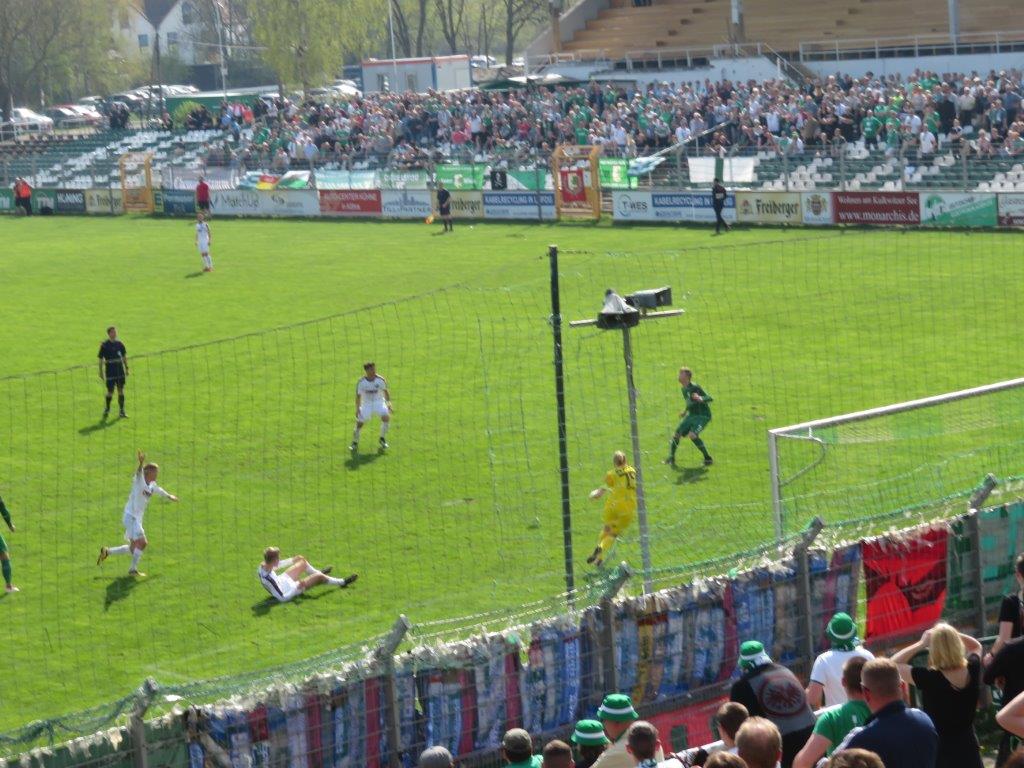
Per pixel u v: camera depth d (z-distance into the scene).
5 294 68.62
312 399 44.97
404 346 51.53
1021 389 31.66
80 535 33.50
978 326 49.50
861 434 31.11
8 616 28.72
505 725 19.22
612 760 15.44
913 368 44.59
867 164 79.50
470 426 40.94
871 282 57.81
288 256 76.50
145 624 28.05
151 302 64.81
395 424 41.59
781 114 88.62
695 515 32.47
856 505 29.59
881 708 14.20
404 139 106.69
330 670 18.23
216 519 34.19
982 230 67.88
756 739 13.02
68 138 127.88
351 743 18.19
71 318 61.66
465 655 18.86
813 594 21.16
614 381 44.91
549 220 84.44
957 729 15.59
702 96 96.94
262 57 162.62
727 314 53.53
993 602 22.64
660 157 85.00
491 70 165.00
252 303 63.09
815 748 15.20
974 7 102.31
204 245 72.25
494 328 53.59
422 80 140.25
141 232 90.94
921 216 70.12
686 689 20.42
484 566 30.38
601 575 28.00
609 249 70.88
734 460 36.47
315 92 155.00
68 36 186.38
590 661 19.67
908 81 90.94
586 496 34.59
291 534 32.91
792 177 81.19
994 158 74.75
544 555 30.91
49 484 37.44
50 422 43.69
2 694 25.08
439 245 77.12
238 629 27.59
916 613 22.00
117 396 46.03
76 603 29.28
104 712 17.34
